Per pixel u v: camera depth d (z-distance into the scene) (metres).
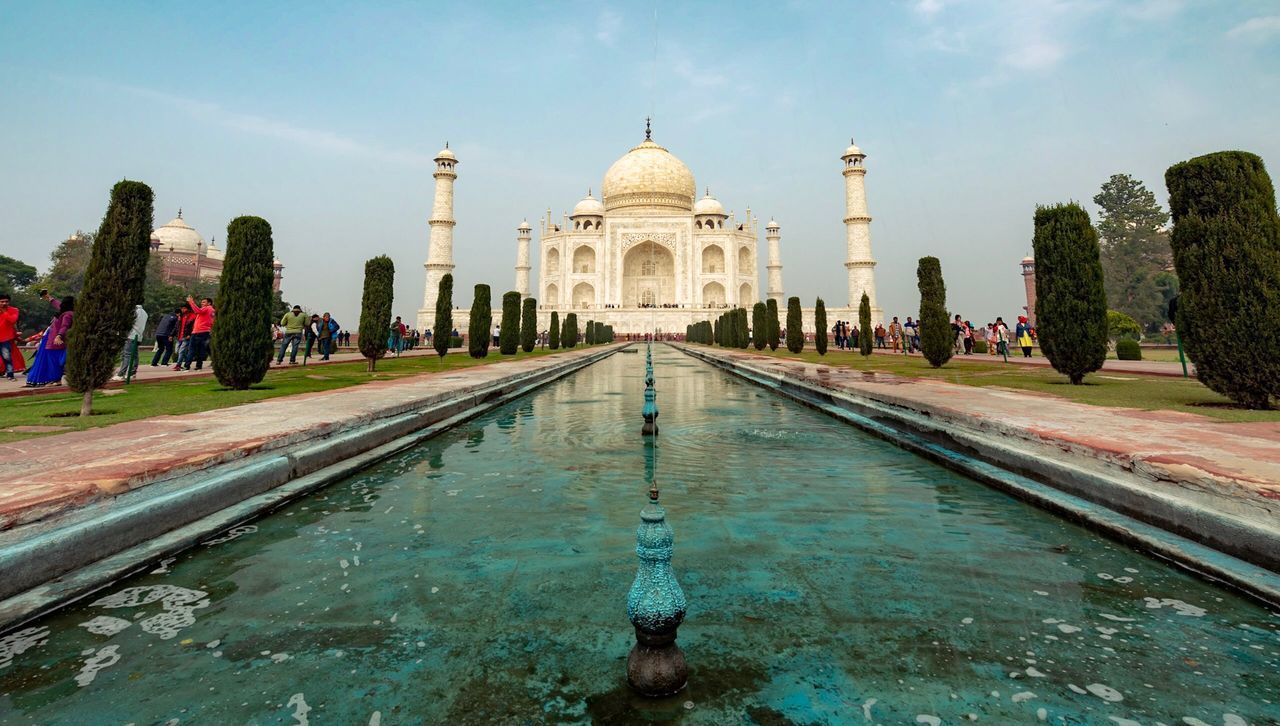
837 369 14.20
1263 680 1.83
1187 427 4.89
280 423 5.40
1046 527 3.37
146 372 13.39
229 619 2.30
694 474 4.70
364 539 3.21
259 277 9.94
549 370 15.32
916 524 3.42
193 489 3.45
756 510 3.69
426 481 4.52
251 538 3.25
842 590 2.50
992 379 11.11
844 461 5.18
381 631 2.18
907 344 29.52
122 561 2.76
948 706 1.68
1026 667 1.90
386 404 6.96
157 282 43.12
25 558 2.46
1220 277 6.80
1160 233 48.25
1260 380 6.32
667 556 1.85
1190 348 7.09
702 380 14.57
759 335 29.83
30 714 1.69
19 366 11.76
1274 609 2.32
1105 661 1.94
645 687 1.75
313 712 1.69
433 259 52.75
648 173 66.94
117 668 1.95
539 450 5.73
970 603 2.38
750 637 2.10
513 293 26.89
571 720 1.64
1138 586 2.55
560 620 2.24
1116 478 3.57
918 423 6.16
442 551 3.01
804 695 1.75
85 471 3.47
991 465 4.69
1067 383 10.22
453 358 23.05
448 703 1.73
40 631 2.21
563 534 3.25
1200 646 2.05
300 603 2.42
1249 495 2.82
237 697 1.77
